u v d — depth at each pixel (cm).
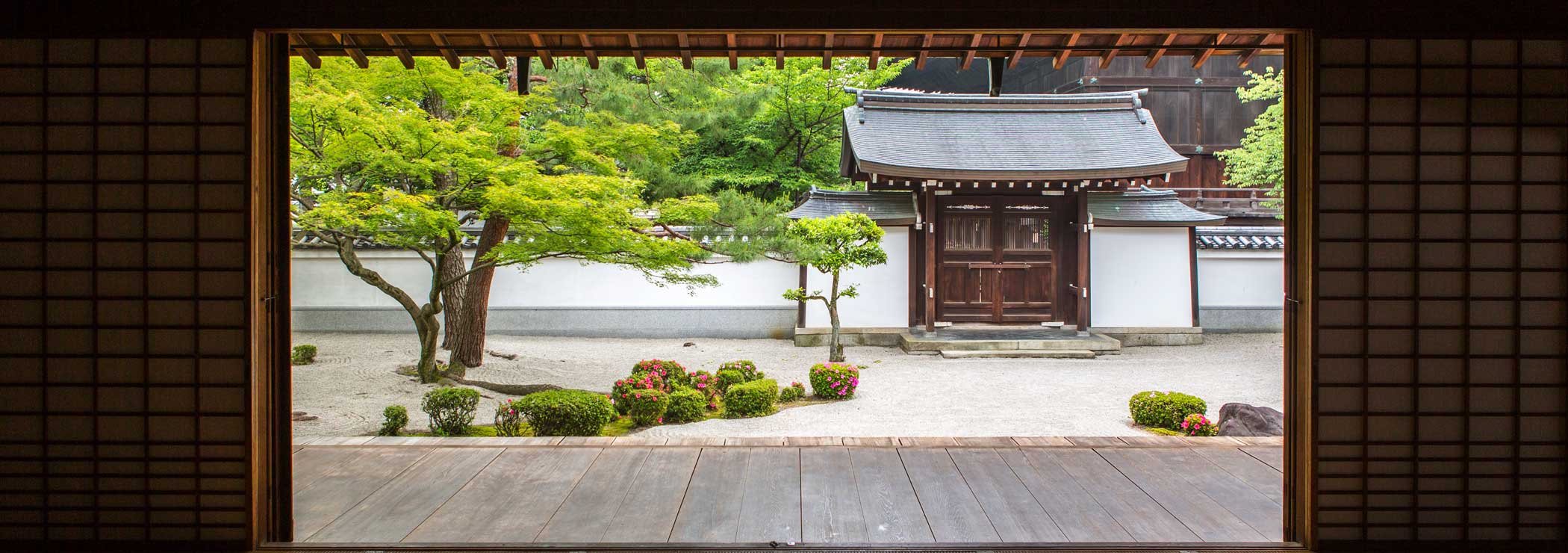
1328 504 251
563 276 1244
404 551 256
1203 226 1480
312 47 276
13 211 241
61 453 249
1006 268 1243
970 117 1334
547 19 241
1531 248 242
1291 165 254
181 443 248
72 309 244
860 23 241
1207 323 1314
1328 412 249
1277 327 1312
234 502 250
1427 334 245
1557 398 246
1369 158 240
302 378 805
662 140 830
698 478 346
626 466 364
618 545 264
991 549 260
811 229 990
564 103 806
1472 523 250
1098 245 1250
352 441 405
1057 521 291
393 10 238
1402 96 239
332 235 744
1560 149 241
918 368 990
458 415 563
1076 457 379
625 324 1245
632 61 866
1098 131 1314
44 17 237
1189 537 274
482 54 287
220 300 244
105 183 240
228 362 246
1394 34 238
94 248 242
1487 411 246
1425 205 241
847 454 385
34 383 247
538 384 829
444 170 681
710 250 846
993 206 1238
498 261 790
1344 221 241
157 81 238
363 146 647
